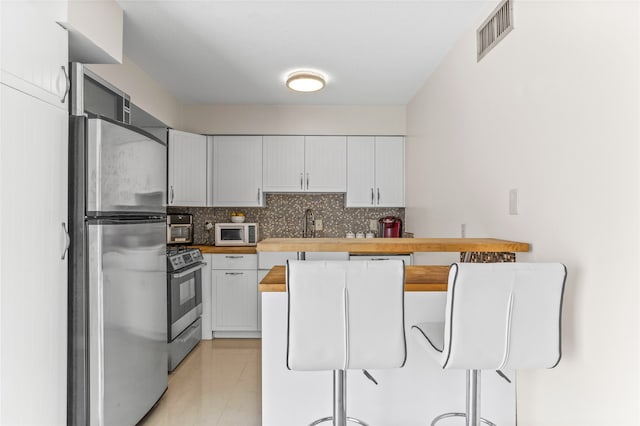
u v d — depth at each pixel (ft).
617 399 4.69
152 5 7.76
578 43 5.30
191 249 12.96
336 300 4.67
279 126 14.92
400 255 13.15
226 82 12.38
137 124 12.30
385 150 15.05
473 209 8.62
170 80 12.16
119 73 9.92
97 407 6.20
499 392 6.69
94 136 6.18
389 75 11.75
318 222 15.74
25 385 5.14
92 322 6.18
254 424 7.79
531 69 6.40
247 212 15.72
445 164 10.42
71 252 6.18
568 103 5.51
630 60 4.47
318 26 8.73
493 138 7.68
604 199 4.86
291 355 4.68
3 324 4.77
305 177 14.94
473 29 8.59
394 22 8.57
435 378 6.51
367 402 6.50
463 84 9.17
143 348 7.68
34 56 5.33
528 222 6.50
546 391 5.97
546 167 6.01
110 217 6.56
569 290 5.50
